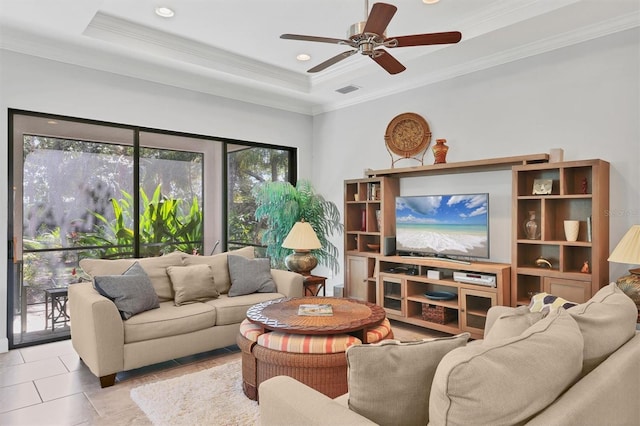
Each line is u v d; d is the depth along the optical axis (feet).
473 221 13.25
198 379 9.83
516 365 3.48
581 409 3.62
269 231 18.31
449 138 14.52
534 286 12.34
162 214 15.31
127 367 9.73
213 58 14.19
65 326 13.23
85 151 13.60
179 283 11.76
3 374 10.25
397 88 16.08
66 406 8.55
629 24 10.51
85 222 13.61
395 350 4.21
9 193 12.11
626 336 5.27
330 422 3.89
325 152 19.33
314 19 11.63
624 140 10.67
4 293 11.78
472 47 12.42
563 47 11.74
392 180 15.90
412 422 4.13
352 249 17.11
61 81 12.74
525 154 12.57
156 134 15.15
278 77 16.14
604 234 10.59
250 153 17.98
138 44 12.55
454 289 14.55
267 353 8.26
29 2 9.75
